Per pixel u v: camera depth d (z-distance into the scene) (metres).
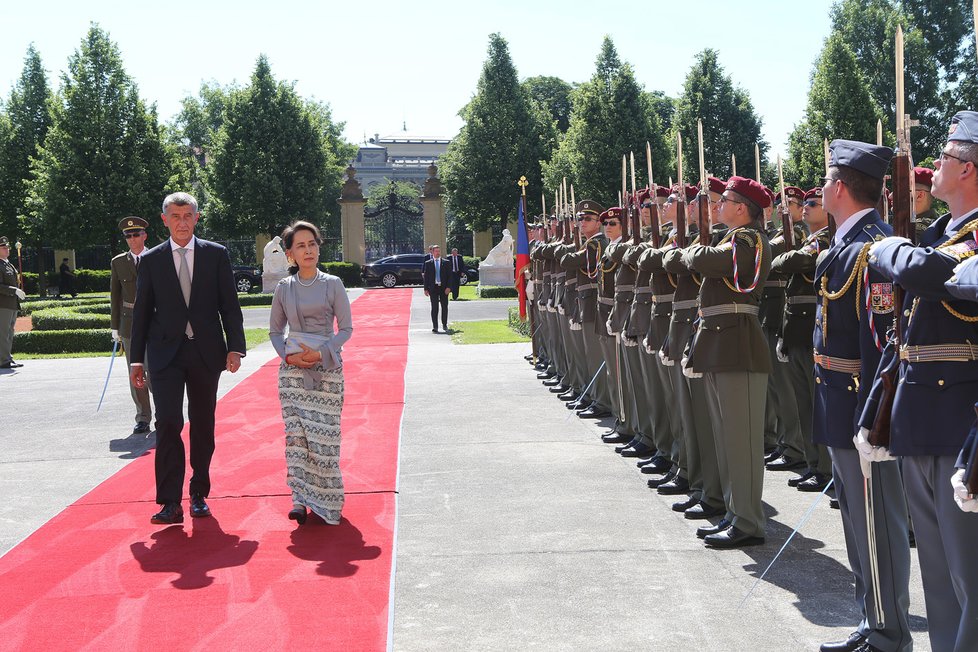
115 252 37.81
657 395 7.15
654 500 6.41
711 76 41.50
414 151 103.00
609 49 41.34
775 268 6.82
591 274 8.73
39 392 12.45
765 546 5.37
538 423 9.27
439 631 4.22
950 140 3.08
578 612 4.41
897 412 3.20
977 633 3.12
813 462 6.69
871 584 3.86
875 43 43.12
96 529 5.96
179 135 45.69
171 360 6.15
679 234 6.09
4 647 4.12
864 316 3.62
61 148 36.97
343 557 5.27
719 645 4.01
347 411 10.05
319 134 46.12
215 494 6.74
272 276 33.84
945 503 3.12
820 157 34.69
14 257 44.53
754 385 5.32
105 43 37.22
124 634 4.24
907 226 3.23
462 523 5.91
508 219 47.91
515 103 47.41
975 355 3.07
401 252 52.03
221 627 4.29
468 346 16.55
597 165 40.44
